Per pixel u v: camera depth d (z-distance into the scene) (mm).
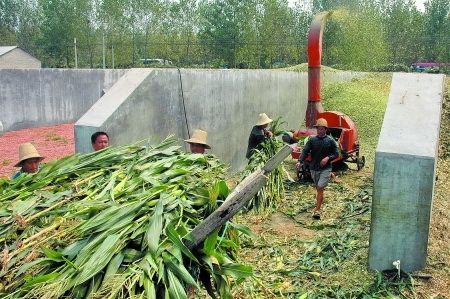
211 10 46875
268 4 43406
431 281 5383
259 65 45156
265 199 8195
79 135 6121
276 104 13734
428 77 6656
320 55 11242
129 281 2643
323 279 5613
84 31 51562
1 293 2623
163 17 48375
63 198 3355
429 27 51344
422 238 5516
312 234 7242
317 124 8094
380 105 18578
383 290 5273
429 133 5711
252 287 5184
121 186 3527
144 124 7125
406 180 5445
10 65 37000
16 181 3730
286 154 2779
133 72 7312
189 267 2938
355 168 11680
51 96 20109
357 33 35844
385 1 49469
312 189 9766
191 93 8547
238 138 11016
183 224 3035
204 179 3705
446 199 8242
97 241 2857
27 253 2812
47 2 51656
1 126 17984
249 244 6699
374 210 5648
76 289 2627
